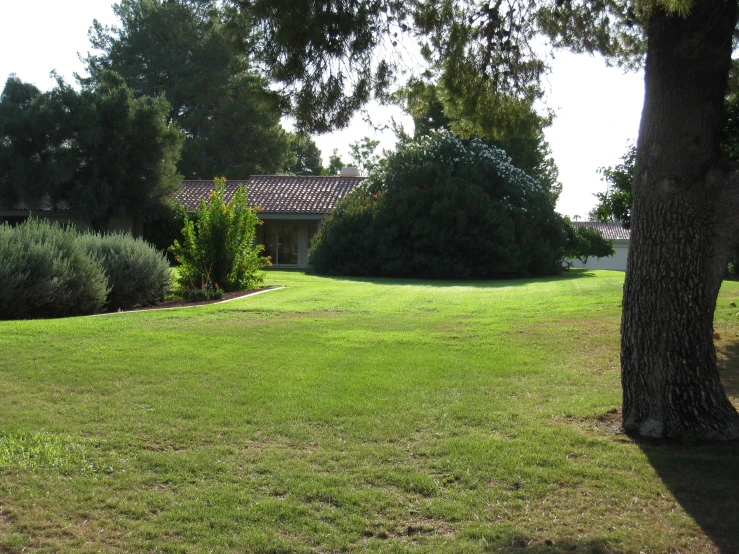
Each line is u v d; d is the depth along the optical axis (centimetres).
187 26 4406
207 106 4584
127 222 3216
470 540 384
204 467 484
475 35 860
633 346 563
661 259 541
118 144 3078
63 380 718
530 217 2680
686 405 542
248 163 4406
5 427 564
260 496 438
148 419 594
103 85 3272
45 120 2991
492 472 479
